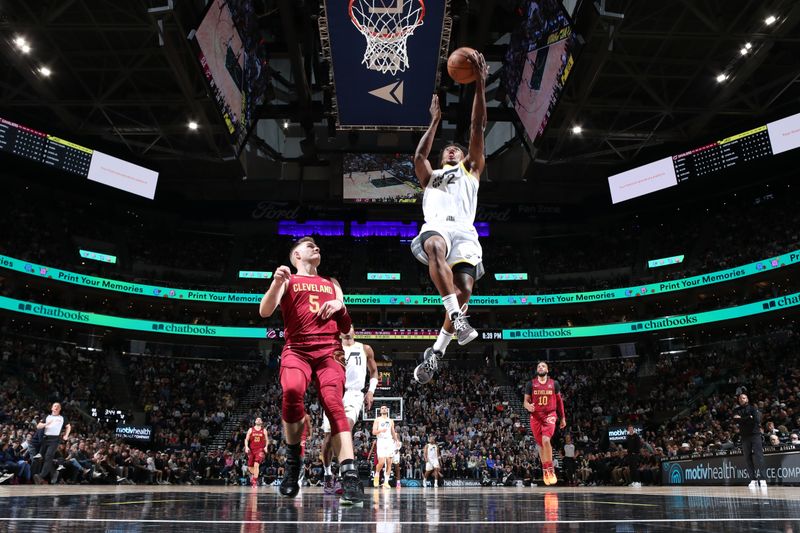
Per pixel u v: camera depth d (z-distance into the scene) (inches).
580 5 890.7
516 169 1781.5
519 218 1868.8
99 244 1747.0
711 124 1528.1
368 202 1676.9
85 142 1539.1
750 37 1120.8
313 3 1016.9
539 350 1710.1
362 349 389.1
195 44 805.9
